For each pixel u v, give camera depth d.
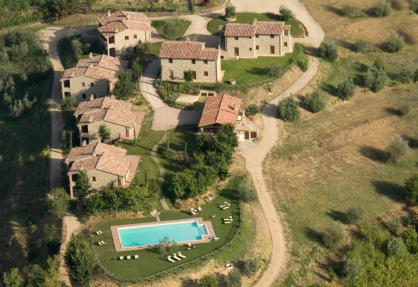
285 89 184.88
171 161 158.75
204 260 134.50
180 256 135.00
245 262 136.75
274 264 139.62
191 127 169.50
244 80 183.38
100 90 178.25
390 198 159.12
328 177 162.12
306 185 159.00
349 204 155.75
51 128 171.12
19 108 179.38
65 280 131.50
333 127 177.25
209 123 164.00
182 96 177.88
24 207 151.50
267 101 180.12
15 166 164.00
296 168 163.50
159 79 182.88
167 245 136.00
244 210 148.12
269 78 184.62
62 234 140.62
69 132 163.12
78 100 178.50
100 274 130.50
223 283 133.00
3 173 164.00
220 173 154.12
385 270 143.25
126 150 156.62
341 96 186.75
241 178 156.62
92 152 150.75
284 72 187.88
